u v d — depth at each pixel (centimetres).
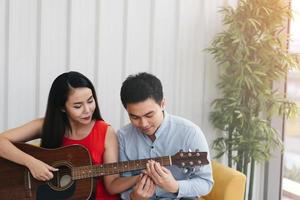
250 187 285
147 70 274
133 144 192
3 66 239
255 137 269
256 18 258
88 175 181
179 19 279
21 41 241
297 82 283
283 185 304
